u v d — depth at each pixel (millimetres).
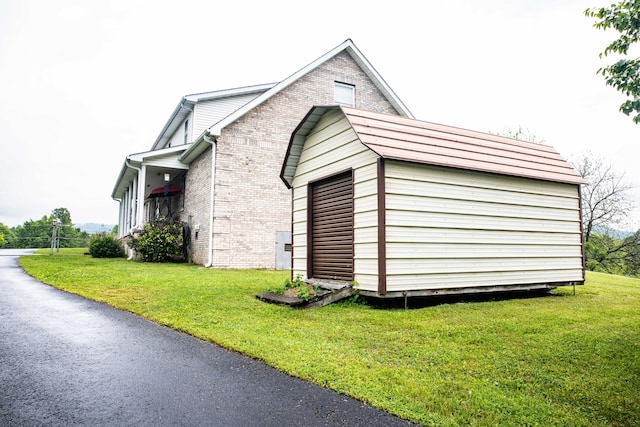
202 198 14023
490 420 2707
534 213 8047
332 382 3287
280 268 13867
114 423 2584
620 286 10117
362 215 6637
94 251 17875
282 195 14141
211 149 13406
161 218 15906
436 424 2646
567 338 4605
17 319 5344
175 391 3121
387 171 6293
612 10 4684
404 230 6344
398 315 5777
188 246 15258
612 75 4777
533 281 7863
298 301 6320
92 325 5070
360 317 5621
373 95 16750
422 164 6590
